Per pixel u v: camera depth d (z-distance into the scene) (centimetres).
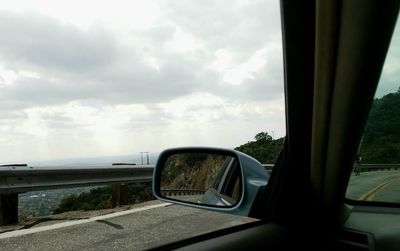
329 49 127
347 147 148
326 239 172
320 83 138
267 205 174
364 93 132
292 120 161
